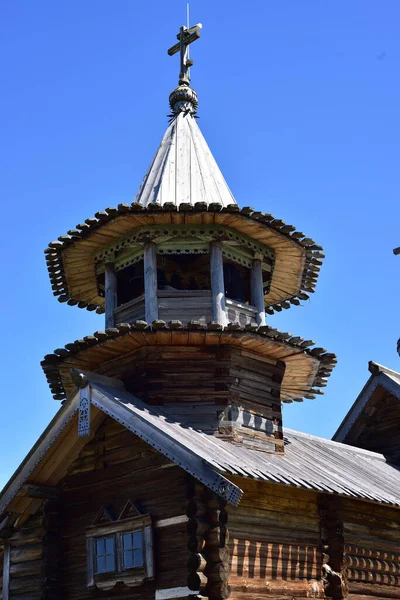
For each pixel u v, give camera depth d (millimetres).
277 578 15430
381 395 24062
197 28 21297
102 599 15469
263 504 15719
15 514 17141
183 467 13891
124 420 15016
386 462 22250
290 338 16781
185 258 19562
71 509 16609
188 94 20828
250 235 17922
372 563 17750
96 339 16375
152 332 16125
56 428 16094
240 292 18609
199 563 14086
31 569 16953
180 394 16516
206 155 19688
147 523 15133
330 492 15461
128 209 16797
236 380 16828
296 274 19484
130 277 18984
